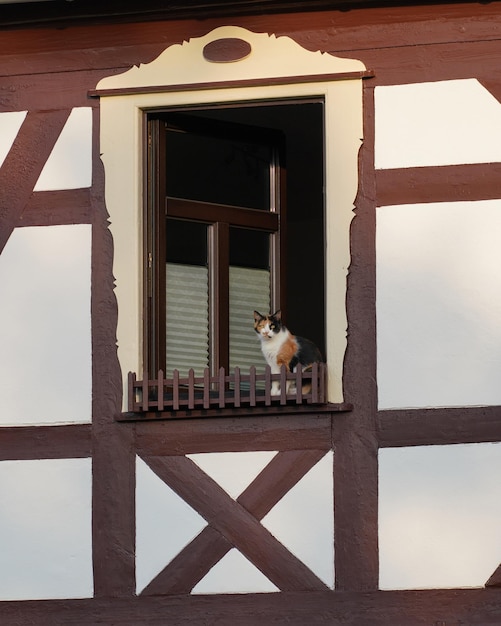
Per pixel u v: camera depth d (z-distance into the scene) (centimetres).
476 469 971
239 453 998
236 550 987
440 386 981
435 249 996
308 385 1000
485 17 1017
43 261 1045
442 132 1007
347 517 979
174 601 991
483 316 984
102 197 1046
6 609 1012
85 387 1027
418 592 966
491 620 957
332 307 1002
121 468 1012
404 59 1020
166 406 1008
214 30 1048
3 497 1023
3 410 1033
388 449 981
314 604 974
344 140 1017
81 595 1005
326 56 1028
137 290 1035
